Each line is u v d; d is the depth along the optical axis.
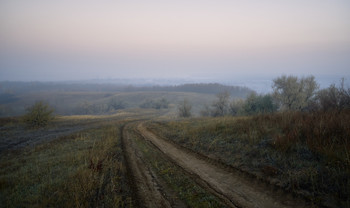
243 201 4.25
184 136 11.97
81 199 4.59
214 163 6.91
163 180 5.81
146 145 11.11
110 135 15.32
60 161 8.73
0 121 23.78
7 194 5.51
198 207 4.18
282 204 3.95
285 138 6.79
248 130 9.42
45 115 22.34
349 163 4.54
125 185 5.54
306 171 4.87
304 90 20.52
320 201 3.78
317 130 6.63
